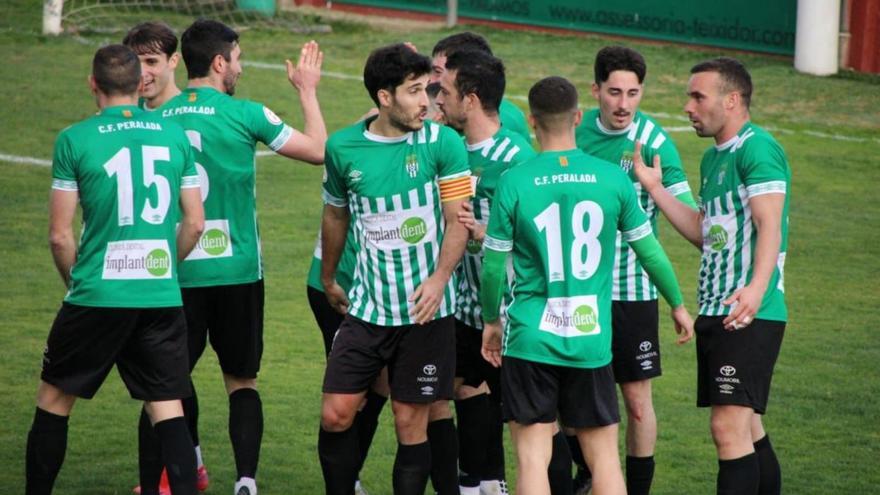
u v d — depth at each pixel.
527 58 56.12
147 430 17.05
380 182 15.78
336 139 15.95
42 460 15.76
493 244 15.17
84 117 43.94
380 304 16.00
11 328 25.50
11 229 32.72
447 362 16.25
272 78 51.03
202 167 17.20
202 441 20.28
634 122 18.23
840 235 35.16
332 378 16.09
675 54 57.75
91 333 15.49
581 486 18.41
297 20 62.94
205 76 17.59
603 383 15.33
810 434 20.88
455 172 15.78
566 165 15.11
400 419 16.28
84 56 52.56
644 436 17.75
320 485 18.42
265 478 18.62
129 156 15.52
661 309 28.73
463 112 17.09
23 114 43.69
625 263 17.62
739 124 16.00
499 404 18.06
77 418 21.05
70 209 15.45
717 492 15.95
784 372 24.17
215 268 17.28
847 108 50.06
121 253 15.48
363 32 61.44
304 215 35.38
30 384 22.34
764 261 15.23
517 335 15.20
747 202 15.65
